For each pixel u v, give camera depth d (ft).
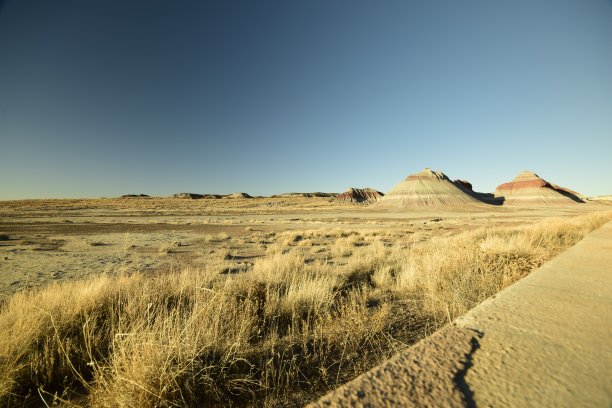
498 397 3.27
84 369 10.58
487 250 23.20
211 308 13.44
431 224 117.29
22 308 14.05
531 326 5.19
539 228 49.60
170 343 8.92
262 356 10.80
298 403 8.15
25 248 53.21
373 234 78.38
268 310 15.34
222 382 8.95
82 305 14.43
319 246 56.95
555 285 7.82
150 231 89.71
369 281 24.22
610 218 64.39
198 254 47.06
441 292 16.57
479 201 467.93
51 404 8.82
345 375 9.37
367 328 12.30
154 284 19.15
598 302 6.43
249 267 34.19
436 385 3.53
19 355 9.83
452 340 4.72
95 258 43.16
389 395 3.38
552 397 3.27
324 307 15.97
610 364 3.95
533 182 561.84
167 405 7.85
